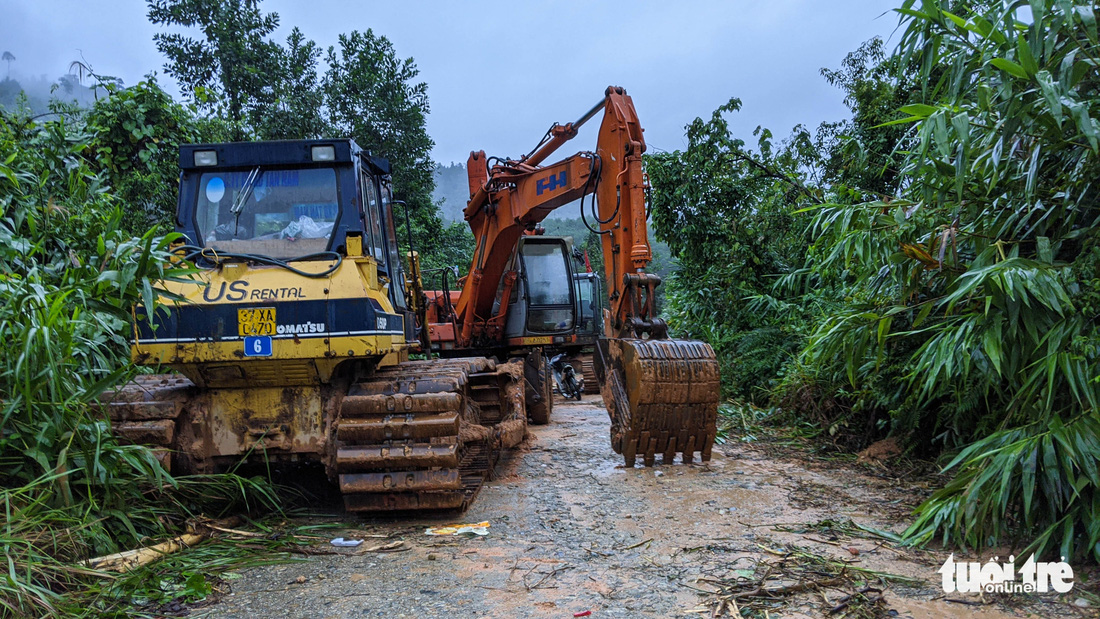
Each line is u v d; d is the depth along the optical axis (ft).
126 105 28.78
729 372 28.48
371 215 16.26
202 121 33.91
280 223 14.93
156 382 15.39
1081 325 11.30
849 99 33.55
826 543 12.23
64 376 11.60
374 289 14.44
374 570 11.32
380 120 54.39
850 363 15.48
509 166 26.20
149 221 29.01
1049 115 11.21
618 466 18.89
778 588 10.12
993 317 12.30
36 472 11.37
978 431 14.48
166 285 13.52
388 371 15.90
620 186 20.04
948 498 12.07
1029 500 10.34
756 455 19.81
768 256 30.60
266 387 14.20
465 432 15.90
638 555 11.85
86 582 10.24
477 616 9.45
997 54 11.92
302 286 13.56
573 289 36.88
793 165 31.45
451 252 61.41
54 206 16.46
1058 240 12.41
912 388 16.79
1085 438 10.45
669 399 17.92
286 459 14.30
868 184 29.07
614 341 19.44
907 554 11.57
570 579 10.78
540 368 27.04
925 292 15.58
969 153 12.54
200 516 13.61
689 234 30.83
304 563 11.69
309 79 54.70
